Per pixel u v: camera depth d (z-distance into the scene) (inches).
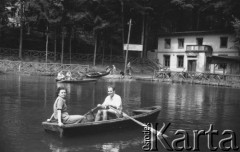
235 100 933.2
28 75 1540.4
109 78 1653.5
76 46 2159.2
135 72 2001.7
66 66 1702.8
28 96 803.4
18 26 2030.0
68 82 1207.6
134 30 2317.9
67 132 422.6
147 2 2167.8
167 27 2477.9
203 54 2001.7
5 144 402.3
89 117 491.5
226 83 1557.6
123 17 2108.8
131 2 2031.3
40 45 2054.6
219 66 1908.2
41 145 402.6
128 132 472.7
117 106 486.9
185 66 2134.6
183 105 782.5
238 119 616.7
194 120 590.2
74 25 1924.2
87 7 1914.4
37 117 557.3
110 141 427.2
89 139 432.1
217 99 946.7
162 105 768.9
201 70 2006.6
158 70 1959.9
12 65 1605.6
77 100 782.5
